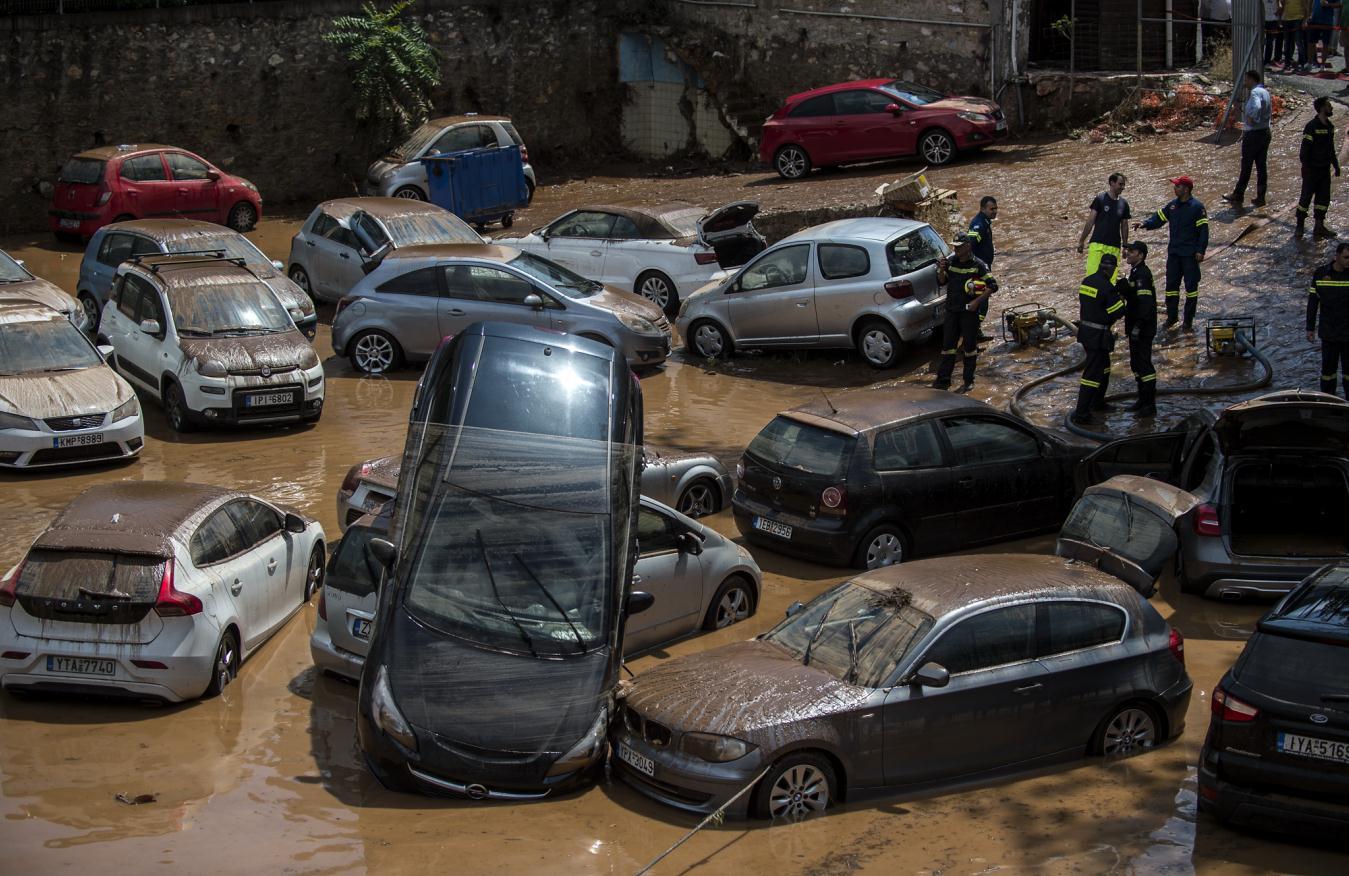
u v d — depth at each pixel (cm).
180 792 766
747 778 722
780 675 787
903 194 2058
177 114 2653
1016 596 811
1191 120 2498
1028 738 796
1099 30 2694
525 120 2977
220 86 2675
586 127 3033
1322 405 995
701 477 1297
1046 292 1819
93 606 879
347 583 925
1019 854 676
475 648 803
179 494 1002
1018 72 2677
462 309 1786
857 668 784
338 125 2778
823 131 2547
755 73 2895
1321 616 719
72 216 2384
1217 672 925
